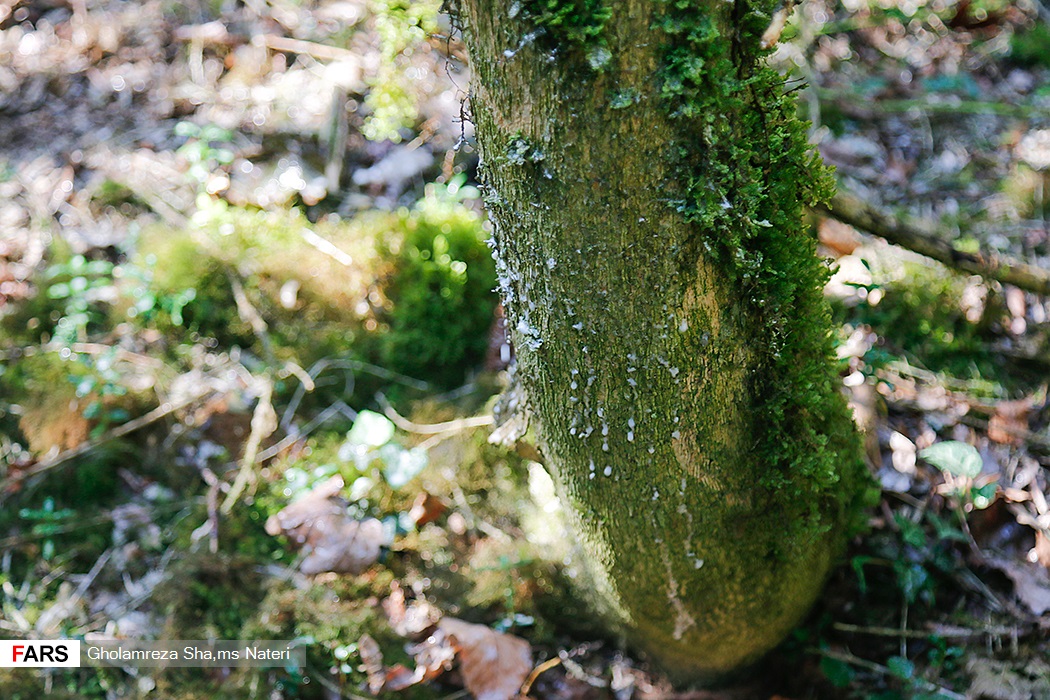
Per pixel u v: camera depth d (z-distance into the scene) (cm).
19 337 286
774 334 152
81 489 259
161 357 283
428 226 295
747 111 133
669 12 118
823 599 219
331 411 277
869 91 387
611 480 166
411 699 215
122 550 246
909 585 212
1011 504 226
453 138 331
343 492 248
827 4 434
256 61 371
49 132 346
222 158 320
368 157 335
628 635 213
